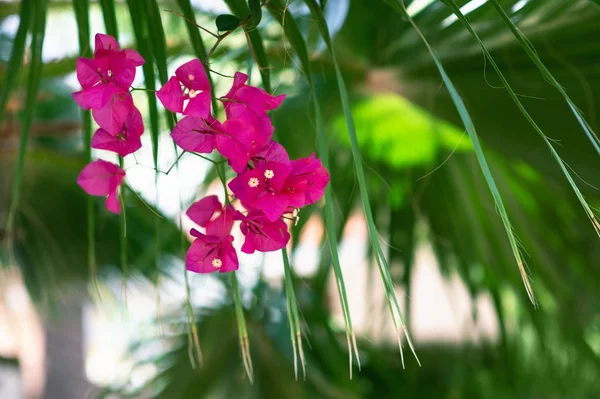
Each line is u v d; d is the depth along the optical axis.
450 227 2.87
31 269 3.57
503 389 3.40
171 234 3.25
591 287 2.77
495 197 1.15
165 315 3.33
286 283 1.21
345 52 2.16
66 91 3.49
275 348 2.95
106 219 3.46
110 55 1.24
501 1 1.63
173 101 1.22
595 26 1.62
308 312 3.12
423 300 4.43
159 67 1.34
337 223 2.89
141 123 1.26
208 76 1.27
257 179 1.22
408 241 2.91
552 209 2.64
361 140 2.77
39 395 4.92
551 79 1.19
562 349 3.09
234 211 1.26
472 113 2.01
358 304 4.57
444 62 1.86
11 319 4.34
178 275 3.51
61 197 3.47
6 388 4.93
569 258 2.75
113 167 1.26
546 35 1.67
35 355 4.87
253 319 3.00
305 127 2.50
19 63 1.38
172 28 2.33
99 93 1.24
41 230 3.45
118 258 3.60
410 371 3.58
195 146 1.24
